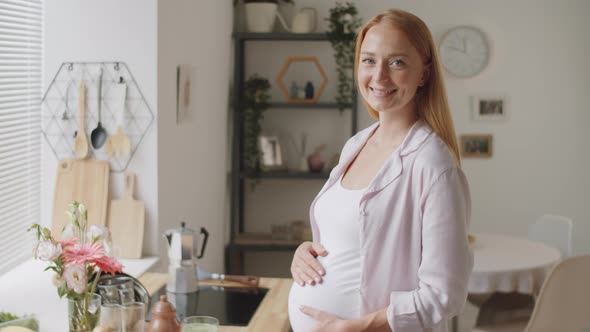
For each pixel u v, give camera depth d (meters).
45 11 3.21
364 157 1.79
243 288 2.76
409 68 1.62
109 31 3.20
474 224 4.98
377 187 1.63
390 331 1.59
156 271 3.23
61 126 3.25
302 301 1.81
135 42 3.19
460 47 4.86
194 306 2.53
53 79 3.23
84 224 2.13
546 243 4.28
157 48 3.19
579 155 4.89
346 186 1.77
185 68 3.64
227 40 4.63
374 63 1.64
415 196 1.59
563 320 3.14
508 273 3.40
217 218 4.54
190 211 3.86
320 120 4.96
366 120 4.93
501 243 3.98
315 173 4.74
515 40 4.85
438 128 1.67
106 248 2.22
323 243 1.82
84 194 3.22
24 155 3.10
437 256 1.53
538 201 4.94
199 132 4.00
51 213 3.29
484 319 3.60
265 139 4.82
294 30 4.72
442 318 1.53
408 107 1.70
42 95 3.25
